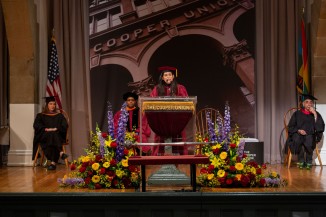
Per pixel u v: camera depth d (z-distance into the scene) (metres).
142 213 5.24
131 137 7.02
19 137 10.43
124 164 6.81
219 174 6.82
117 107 10.80
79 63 10.76
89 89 10.76
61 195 5.25
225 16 10.78
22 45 10.33
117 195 5.23
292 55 10.66
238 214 5.24
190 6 10.77
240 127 10.74
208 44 10.77
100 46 10.81
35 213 5.27
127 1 10.77
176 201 5.21
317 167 9.88
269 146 10.70
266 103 10.76
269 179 6.93
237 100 10.77
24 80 10.44
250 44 10.77
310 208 5.21
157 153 6.15
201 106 10.77
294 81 10.67
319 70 10.47
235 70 10.77
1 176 8.41
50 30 10.77
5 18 10.13
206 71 10.78
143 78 10.78
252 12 10.77
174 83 6.63
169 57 10.78
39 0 10.77
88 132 10.71
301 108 10.02
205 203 5.21
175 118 5.86
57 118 9.88
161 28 10.77
